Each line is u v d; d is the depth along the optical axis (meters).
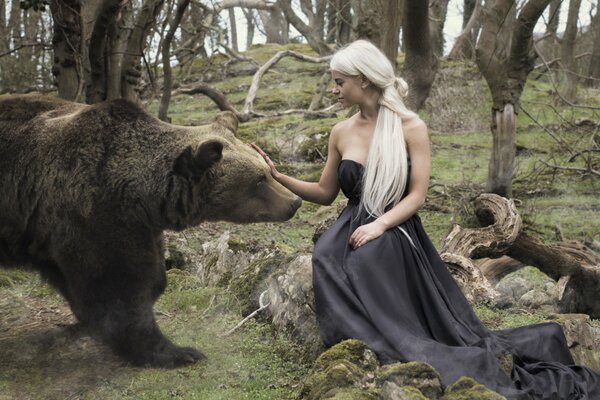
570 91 17.53
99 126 4.37
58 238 4.30
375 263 3.79
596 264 6.55
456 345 3.75
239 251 5.97
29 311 5.36
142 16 8.48
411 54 9.25
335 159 4.36
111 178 4.27
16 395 3.94
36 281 6.05
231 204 4.59
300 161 11.28
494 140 9.08
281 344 4.43
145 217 4.35
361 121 4.18
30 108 4.56
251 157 4.62
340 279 3.83
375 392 3.34
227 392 3.90
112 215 4.24
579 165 11.51
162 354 4.36
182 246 6.76
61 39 8.24
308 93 18.23
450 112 15.03
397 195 3.99
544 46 26.83
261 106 17.23
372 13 10.51
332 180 4.46
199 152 4.28
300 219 9.16
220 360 4.35
